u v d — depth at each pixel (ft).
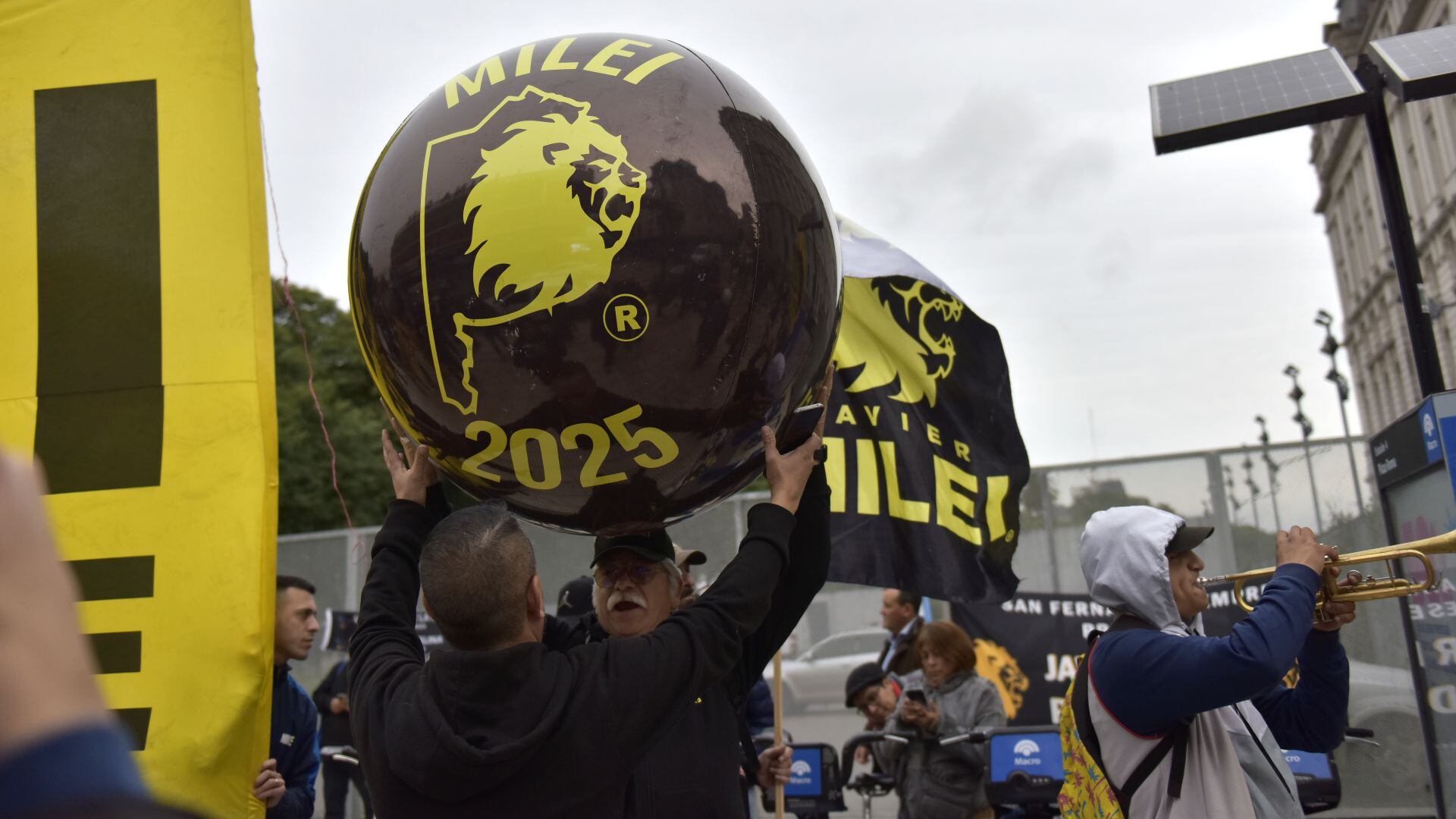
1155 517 8.27
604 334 5.19
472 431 5.55
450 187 5.42
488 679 5.78
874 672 17.66
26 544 1.49
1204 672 7.27
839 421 13.41
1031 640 22.22
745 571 6.22
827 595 27.66
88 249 10.12
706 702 7.85
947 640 15.87
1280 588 7.66
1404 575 12.98
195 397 9.86
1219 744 7.63
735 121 5.65
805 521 7.58
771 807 15.47
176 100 10.32
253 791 9.23
